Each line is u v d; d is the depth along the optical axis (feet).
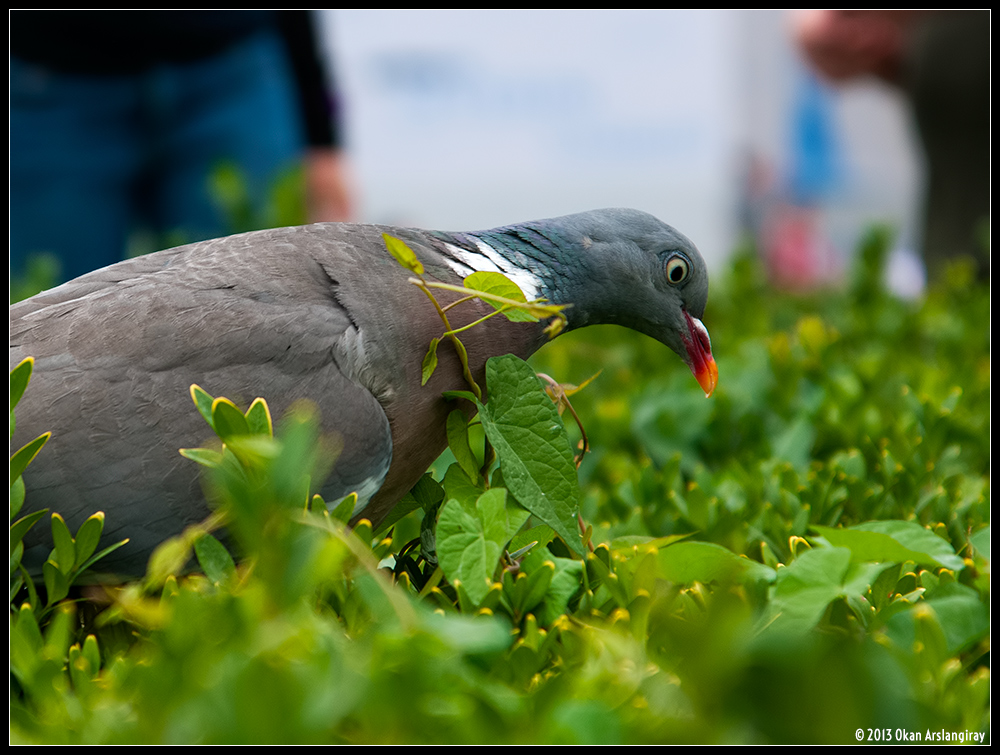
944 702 8.30
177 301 10.67
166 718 7.07
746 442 15.65
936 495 12.71
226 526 10.05
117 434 10.02
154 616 8.56
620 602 9.91
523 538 10.81
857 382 16.93
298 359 10.69
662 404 16.30
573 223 13.01
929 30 27.07
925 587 10.30
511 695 7.76
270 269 11.19
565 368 18.99
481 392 11.91
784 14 48.80
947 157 27.63
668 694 7.62
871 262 22.26
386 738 7.09
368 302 11.21
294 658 7.41
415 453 11.71
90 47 23.39
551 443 10.62
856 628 9.28
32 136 23.71
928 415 15.01
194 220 25.27
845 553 8.80
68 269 24.73
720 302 22.86
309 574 7.66
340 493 10.69
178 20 23.65
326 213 26.30
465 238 12.47
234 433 8.40
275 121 25.38
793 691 6.58
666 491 13.62
